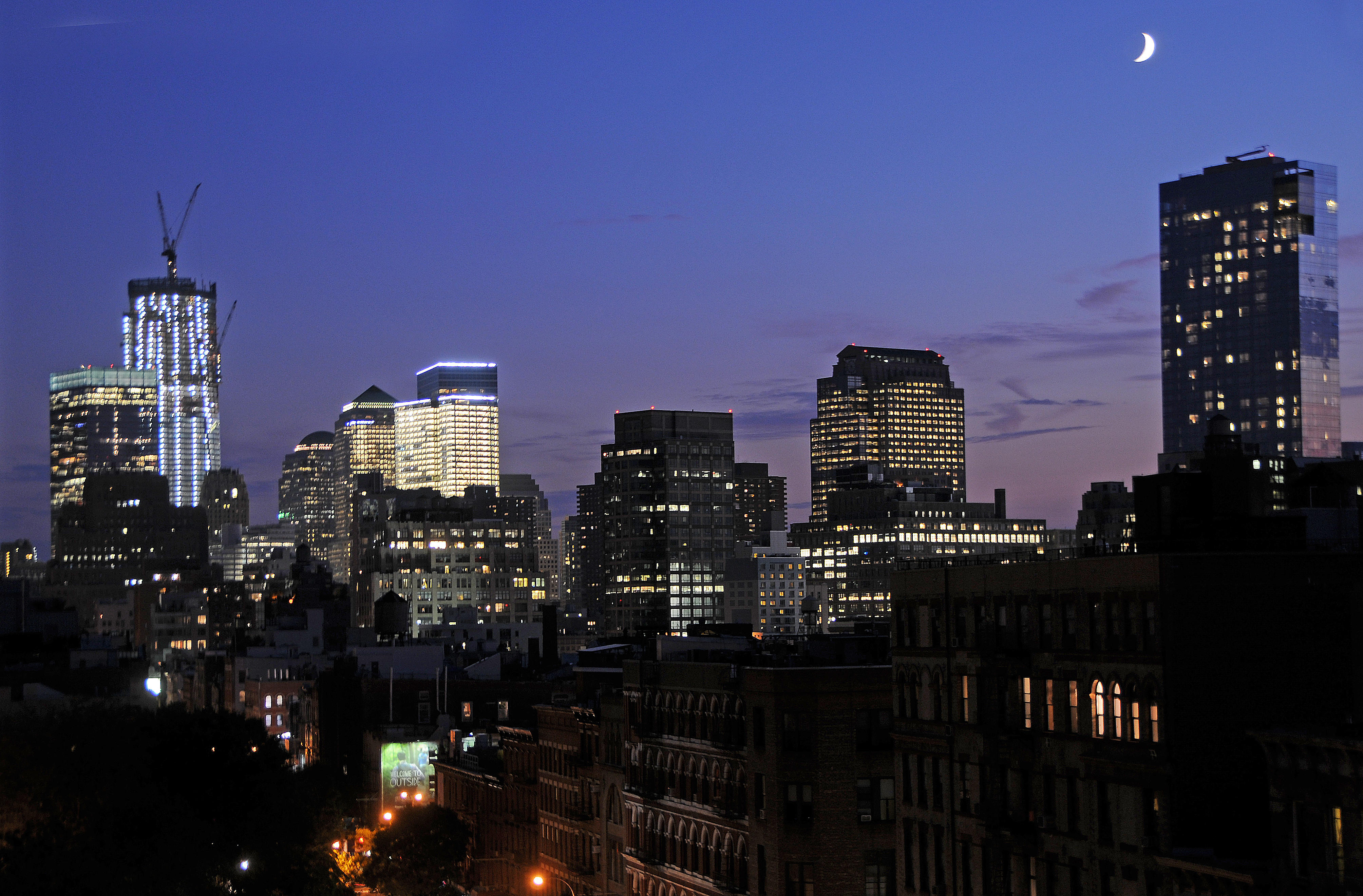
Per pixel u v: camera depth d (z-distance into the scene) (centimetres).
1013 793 7806
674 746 11575
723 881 10550
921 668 8825
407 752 19950
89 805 11406
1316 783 5850
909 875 8950
